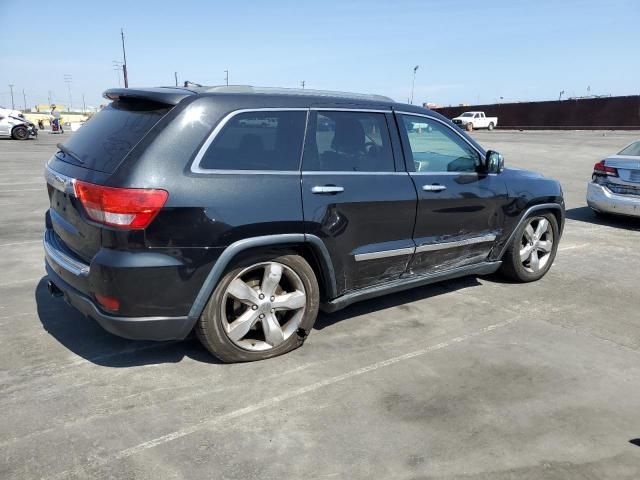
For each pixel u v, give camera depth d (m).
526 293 5.46
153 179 3.21
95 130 3.76
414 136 4.57
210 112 3.47
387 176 4.27
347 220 3.99
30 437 2.91
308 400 3.35
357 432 3.03
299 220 3.70
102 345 4.02
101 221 3.23
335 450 2.87
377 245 4.24
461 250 4.95
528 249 5.70
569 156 22.28
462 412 3.25
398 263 4.44
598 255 7.14
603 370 3.82
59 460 2.73
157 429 3.01
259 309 3.73
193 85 4.01
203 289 3.42
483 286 5.66
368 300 5.16
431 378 3.65
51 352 3.90
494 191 5.10
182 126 3.37
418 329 4.48
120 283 3.21
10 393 3.34
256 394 3.40
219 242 3.39
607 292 5.55
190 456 2.79
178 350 3.97
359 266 4.17
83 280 3.39
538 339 4.33
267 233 3.58
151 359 3.82
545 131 49.59
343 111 4.12
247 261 3.61
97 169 3.37
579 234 8.52
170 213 3.24
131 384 3.48
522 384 3.60
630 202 8.87
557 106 52.00
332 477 2.66
